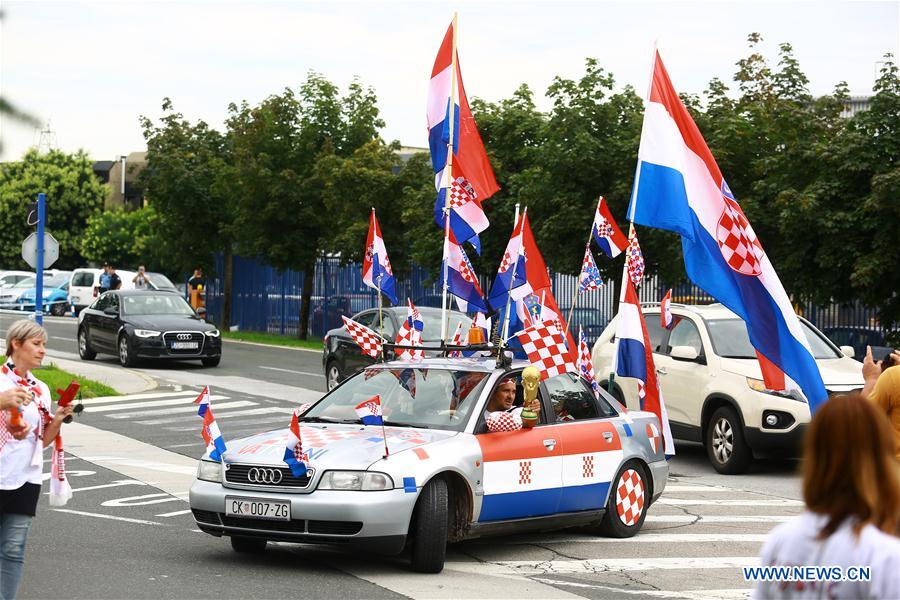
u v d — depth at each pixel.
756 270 8.78
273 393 21.58
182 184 41.25
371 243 12.81
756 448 13.41
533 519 8.91
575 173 25.52
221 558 8.51
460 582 7.86
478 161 12.06
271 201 37.25
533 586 7.83
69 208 67.88
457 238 11.96
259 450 8.26
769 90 26.80
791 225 20.83
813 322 24.22
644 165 9.48
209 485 8.24
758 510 11.32
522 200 26.42
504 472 8.60
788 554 3.25
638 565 8.63
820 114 23.59
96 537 9.23
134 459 13.89
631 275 12.39
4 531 6.36
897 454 7.29
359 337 10.27
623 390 15.52
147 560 8.36
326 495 7.79
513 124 30.53
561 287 31.00
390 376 9.39
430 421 8.80
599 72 26.27
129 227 65.38
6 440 6.33
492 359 9.59
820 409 3.29
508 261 11.72
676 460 15.12
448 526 8.43
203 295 43.56
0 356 24.59
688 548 9.33
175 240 42.72
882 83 20.66
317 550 8.93
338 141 38.09
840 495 3.20
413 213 31.36
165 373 25.00
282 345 35.44
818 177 21.06
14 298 51.66
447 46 12.10
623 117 26.48
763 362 8.75
